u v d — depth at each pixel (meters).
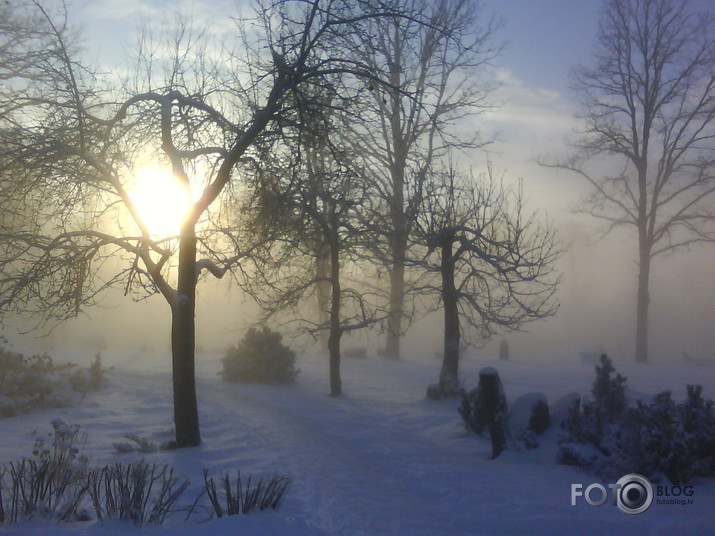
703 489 9.09
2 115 11.52
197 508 7.47
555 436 11.59
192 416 11.88
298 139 11.34
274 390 20.89
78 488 7.38
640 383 23.67
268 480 8.70
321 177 14.84
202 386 21.50
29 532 5.66
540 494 9.02
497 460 11.24
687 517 7.74
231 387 21.33
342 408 17.42
